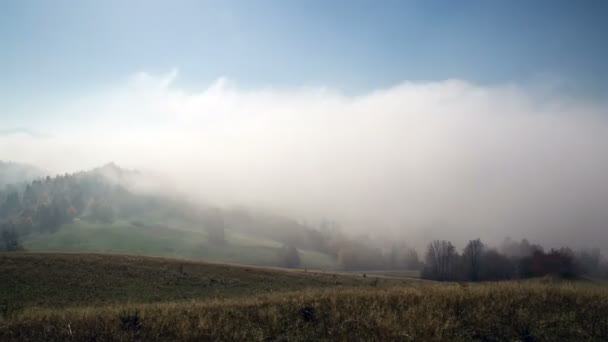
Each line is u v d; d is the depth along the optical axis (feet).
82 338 38.96
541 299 48.19
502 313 43.62
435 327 39.45
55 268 135.95
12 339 39.60
